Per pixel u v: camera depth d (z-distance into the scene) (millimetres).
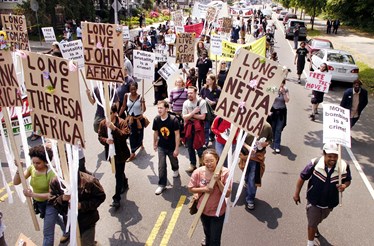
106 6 41188
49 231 4488
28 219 5812
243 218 5902
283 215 6012
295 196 5031
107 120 5625
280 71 4000
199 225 5660
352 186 7195
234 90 4172
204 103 7074
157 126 6402
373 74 18672
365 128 10867
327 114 4957
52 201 4234
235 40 28297
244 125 4191
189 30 19000
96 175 7285
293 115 11703
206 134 8727
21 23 9578
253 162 5957
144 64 8469
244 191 6758
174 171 7141
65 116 3900
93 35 5707
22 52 3848
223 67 10328
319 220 4836
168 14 55625
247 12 50969
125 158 5906
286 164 8047
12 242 5219
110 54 5730
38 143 8812
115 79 5801
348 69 15367
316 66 16688
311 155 8578
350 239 5457
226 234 5461
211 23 20344
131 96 7949
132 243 5207
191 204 4562
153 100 12938
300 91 14883
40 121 4055
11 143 4293
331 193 4648
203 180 4375
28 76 3920
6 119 4309
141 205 6203
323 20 55812
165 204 6242
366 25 40938
